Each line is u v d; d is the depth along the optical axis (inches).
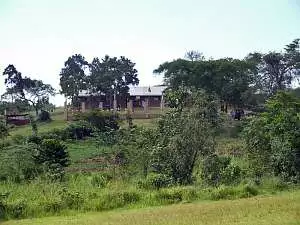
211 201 860.6
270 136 1151.6
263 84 3085.6
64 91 3531.0
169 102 1250.6
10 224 737.6
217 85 2738.7
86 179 1150.3
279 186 989.8
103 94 3631.9
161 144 1175.0
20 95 3612.2
